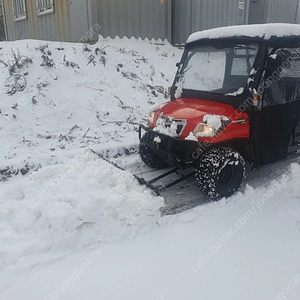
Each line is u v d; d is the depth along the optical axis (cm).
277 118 430
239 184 414
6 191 396
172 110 426
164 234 340
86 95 701
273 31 407
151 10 966
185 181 479
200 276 279
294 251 312
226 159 390
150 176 490
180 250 314
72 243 316
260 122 414
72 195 345
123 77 795
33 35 1105
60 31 941
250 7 1131
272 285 269
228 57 432
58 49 803
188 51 489
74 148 542
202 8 1002
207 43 458
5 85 670
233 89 420
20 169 475
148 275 280
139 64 862
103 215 335
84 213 324
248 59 411
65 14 896
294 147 469
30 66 721
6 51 774
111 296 257
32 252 305
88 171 390
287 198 413
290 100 444
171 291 262
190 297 256
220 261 298
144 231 344
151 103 755
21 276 280
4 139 552
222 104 421
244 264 294
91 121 645
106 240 327
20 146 536
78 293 260
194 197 429
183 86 481
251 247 318
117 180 383
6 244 311
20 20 1171
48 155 501
